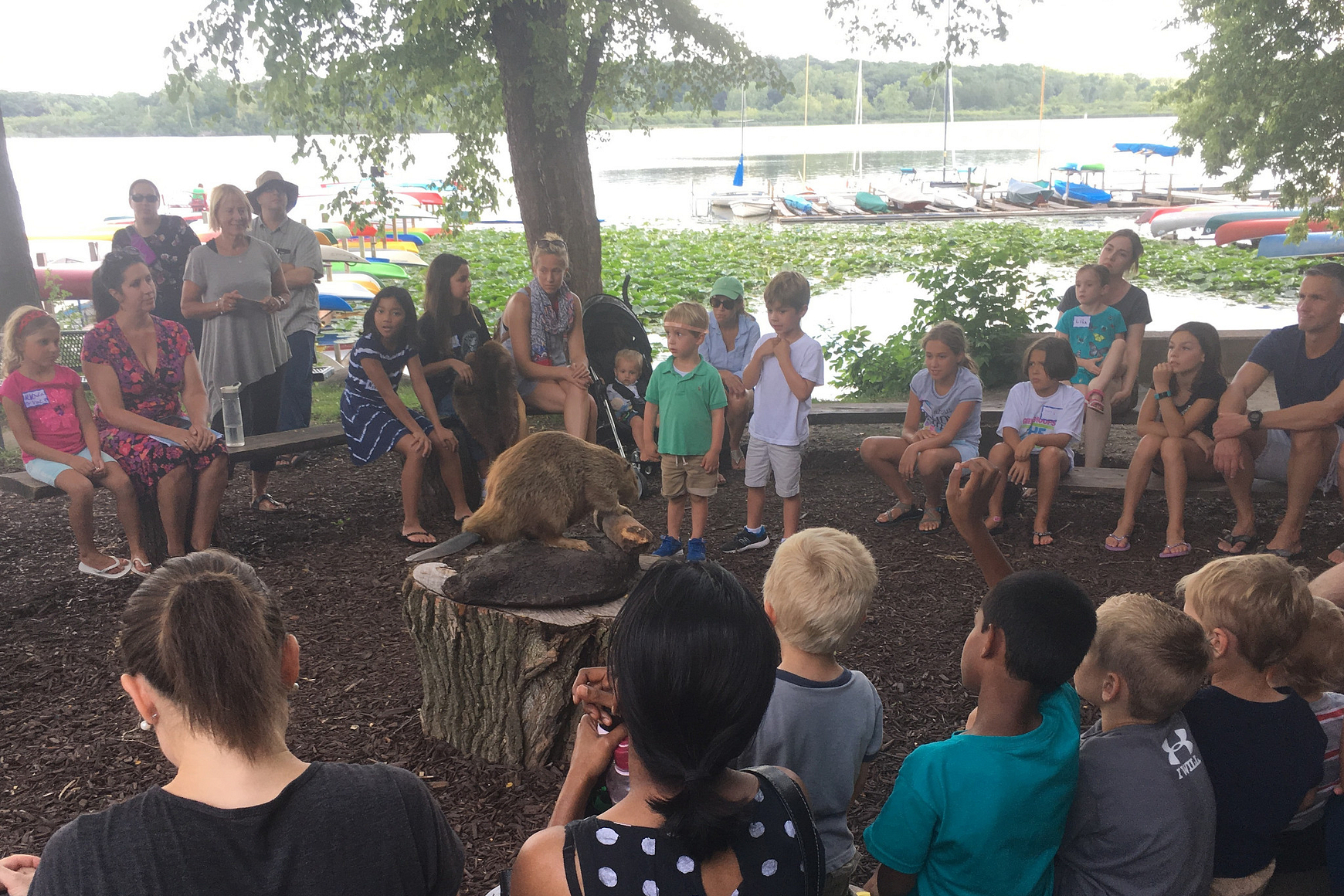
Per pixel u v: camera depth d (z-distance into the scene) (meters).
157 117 86.44
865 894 2.33
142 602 1.53
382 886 1.47
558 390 6.35
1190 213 22.66
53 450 5.01
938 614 4.70
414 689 4.02
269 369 6.55
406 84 8.74
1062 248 20.28
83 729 3.76
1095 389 6.25
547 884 1.40
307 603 4.84
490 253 20.97
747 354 6.88
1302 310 4.93
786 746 2.25
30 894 1.37
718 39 8.86
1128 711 2.28
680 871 1.37
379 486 6.69
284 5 7.42
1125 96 107.06
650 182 38.88
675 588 1.45
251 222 7.21
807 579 2.29
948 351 5.58
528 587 3.40
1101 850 2.22
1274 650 2.41
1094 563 5.28
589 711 1.87
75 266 15.90
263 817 1.42
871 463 5.87
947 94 34.75
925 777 2.09
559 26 7.74
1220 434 5.08
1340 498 5.04
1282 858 2.62
